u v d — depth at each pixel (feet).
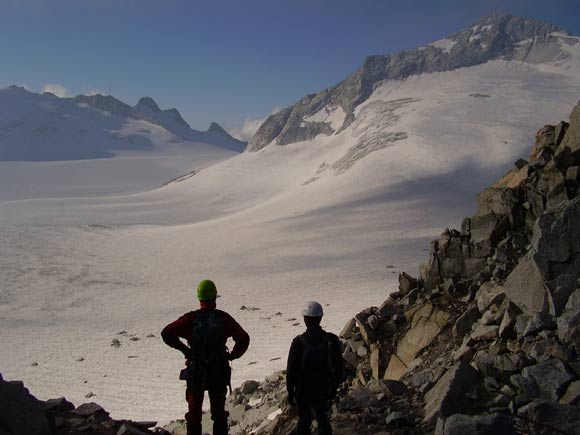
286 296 194.08
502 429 22.11
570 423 23.67
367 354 44.32
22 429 23.32
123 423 28.53
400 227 347.15
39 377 120.06
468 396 27.73
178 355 135.64
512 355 29.50
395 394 31.76
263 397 57.06
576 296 30.37
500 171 500.74
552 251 32.22
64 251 328.70
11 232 387.75
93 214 596.29
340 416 30.32
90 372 122.83
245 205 654.53
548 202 40.73
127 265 287.48
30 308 200.44
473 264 45.03
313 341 22.48
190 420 21.81
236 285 222.48
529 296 32.60
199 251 322.55
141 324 172.55
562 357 27.78
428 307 43.01
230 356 21.95
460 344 37.52
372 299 174.29
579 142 42.34
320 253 285.64
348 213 407.85
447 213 385.70
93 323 176.04
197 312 22.26
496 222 45.19
